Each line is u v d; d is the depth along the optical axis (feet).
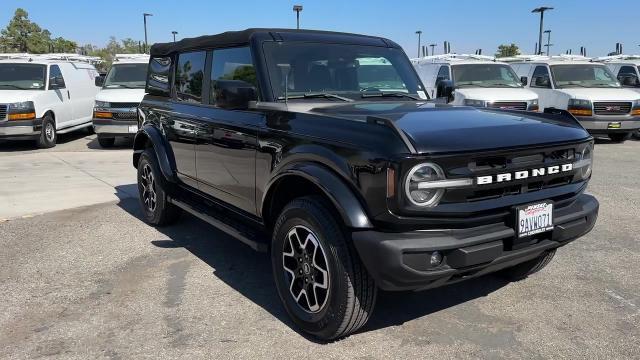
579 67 46.24
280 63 14.32
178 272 15.85
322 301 11.56
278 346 11.59
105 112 42.14
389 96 15.65
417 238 10.17
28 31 124.67
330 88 14.83
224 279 15.31
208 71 16.61
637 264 16.31
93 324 12.62
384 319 12.85
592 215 12.43
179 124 17.70
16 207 23.43
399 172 9.83
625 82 48.60
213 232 19.77
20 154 40.68
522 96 41.16
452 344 11.66
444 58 51.37
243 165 14.10
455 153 10.09
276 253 12.64
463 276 10.84
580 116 41.83
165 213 19.75
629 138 47.73
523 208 10.94
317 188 12.09
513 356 11.16
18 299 13.98
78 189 27.20
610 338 11.85
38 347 11.60
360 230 10.41
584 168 12.52
